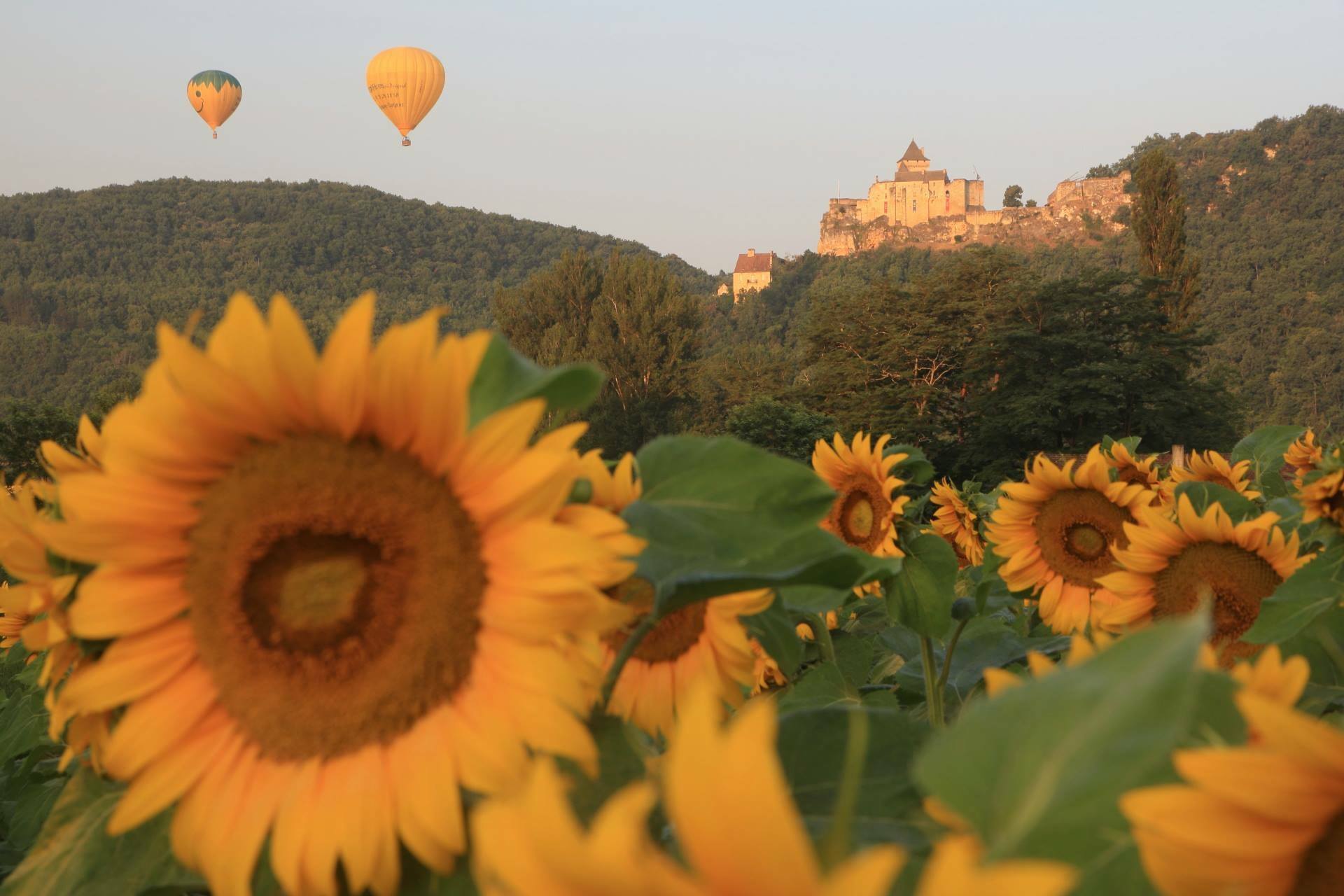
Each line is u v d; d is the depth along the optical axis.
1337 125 198.00
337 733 1.21
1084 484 3.32
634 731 1.36
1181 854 0.70
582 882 0.46
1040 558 3.37
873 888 0.43
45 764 3.24
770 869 0.45
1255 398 143.50
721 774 0.46
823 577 1.40
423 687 1.20
